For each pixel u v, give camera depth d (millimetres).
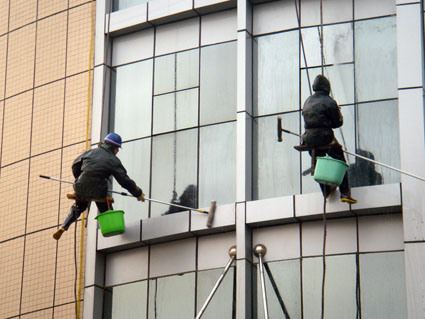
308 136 27797
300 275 29422
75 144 32812
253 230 30172
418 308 27578
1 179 34094
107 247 31391
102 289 31469
